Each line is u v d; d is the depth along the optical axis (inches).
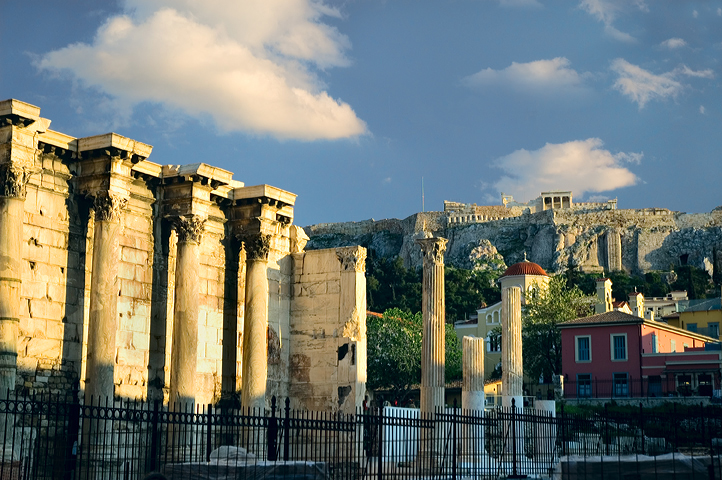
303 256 1578.5
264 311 1433.3
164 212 1338.6
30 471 1026.1
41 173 1175.6
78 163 1220.5
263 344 1418.6
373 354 4101.9
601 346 3528.5
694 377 3309.5
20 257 1082.1
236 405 1441.9
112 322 1167.6
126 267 1283.2
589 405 2891.2
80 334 1206.3
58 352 1170.0
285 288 1567.4
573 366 3575.3
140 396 1275.8
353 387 1473.9
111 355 1158.3
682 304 5251.0
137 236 1309.1
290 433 1418.6
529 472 1224.8
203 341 1402.6
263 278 1444.4
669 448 1625.2
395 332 4151.1
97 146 1190.3
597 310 4466.0
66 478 778.2
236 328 1469.0
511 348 1823.3
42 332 1152.8
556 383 3002.0
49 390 1144.8
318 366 1519.4
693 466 812.0
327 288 1542.8
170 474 778.2
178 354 1273.4
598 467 822.5
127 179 1222.3
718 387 3248.0
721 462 834.2
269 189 1445.6
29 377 1125.1
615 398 2935.5
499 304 5290.4
